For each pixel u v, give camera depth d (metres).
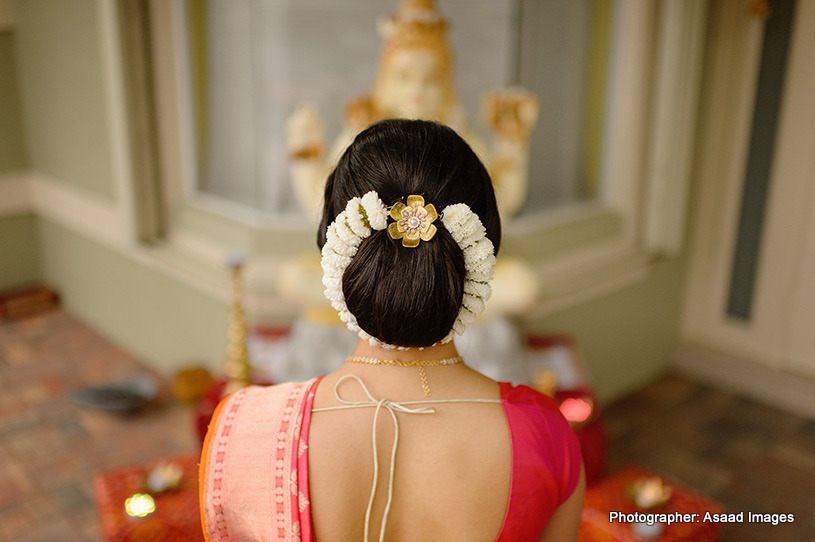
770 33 3.60
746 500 2.98
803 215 3.68
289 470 0.78
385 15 3.26
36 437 3.31
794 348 3.86
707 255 4.09
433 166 0.81
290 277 2.98
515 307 3.04
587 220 3.65
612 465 3.21
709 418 3.65
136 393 3.56
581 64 3.61
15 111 4.64
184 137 3.68
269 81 3.24
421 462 0.79
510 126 3.14
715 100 3.85
